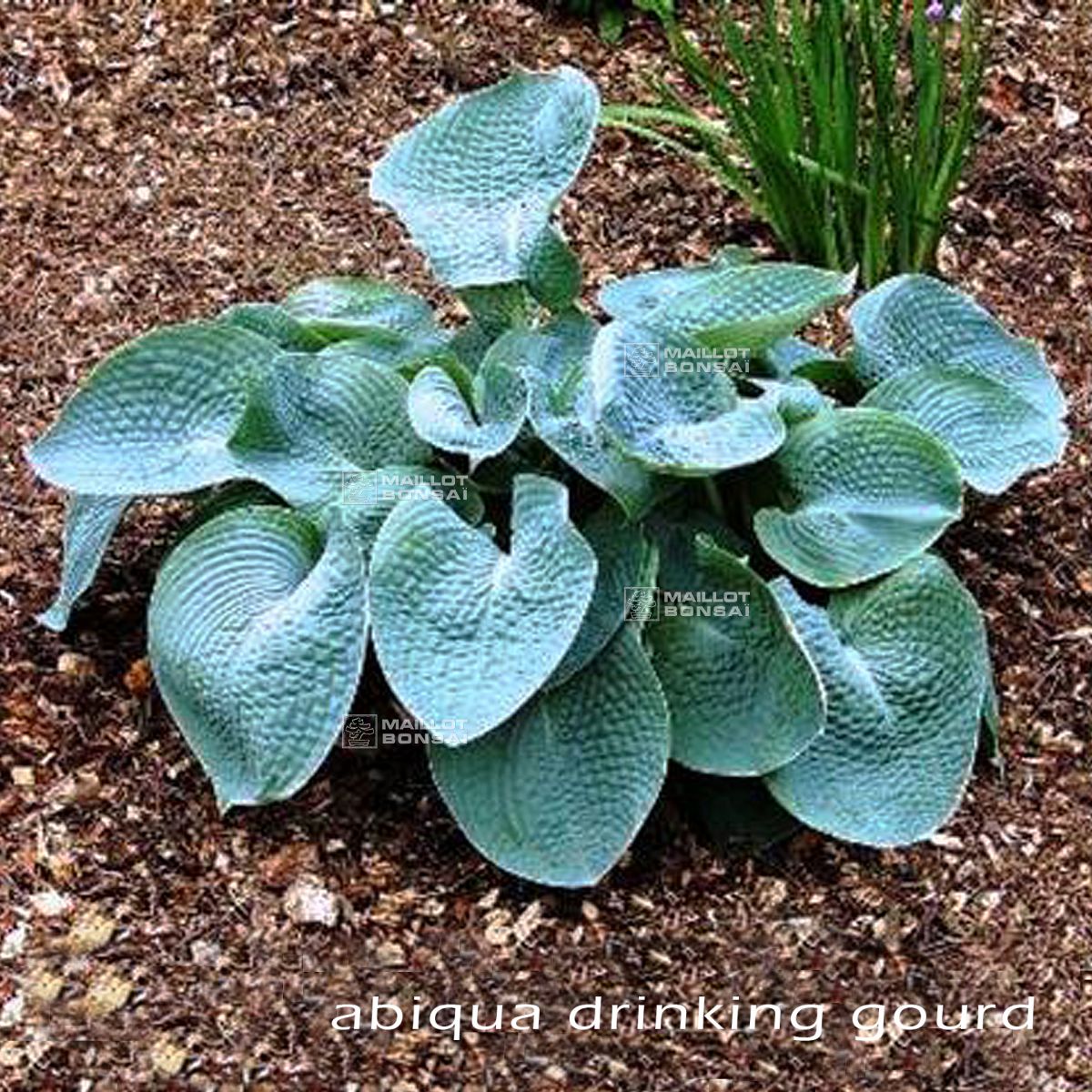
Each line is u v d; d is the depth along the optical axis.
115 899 1.98
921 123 2.38
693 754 1.96
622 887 2.00
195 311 2.46
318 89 2.72
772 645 1.97
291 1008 1.91
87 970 1.92
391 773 2.08
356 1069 1.87
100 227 2.55
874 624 2.03
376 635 1.91
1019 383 2.22
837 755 1.99
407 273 2.51
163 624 1.98
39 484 2.31
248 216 2.57
